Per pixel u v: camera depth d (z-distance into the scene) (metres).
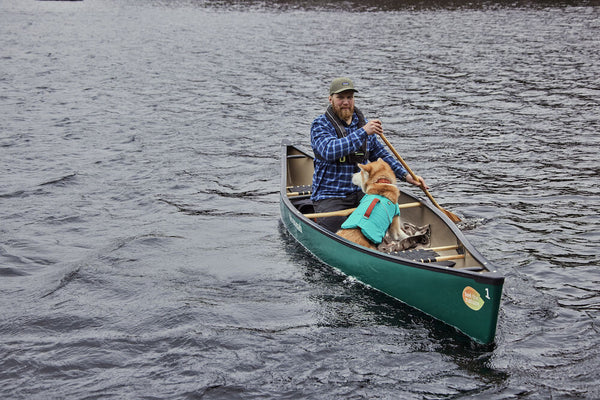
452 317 4.52
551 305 4.82
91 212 7.08
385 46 18.73
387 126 10.71
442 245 5.56
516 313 4.71
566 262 5.56
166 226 6.67
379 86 13.72
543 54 16.73
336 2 31.19
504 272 5.38
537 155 8.93
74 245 6.19
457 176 8.17
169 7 31.86
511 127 10.45
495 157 8.91
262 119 11.38
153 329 4.61
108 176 8.34
